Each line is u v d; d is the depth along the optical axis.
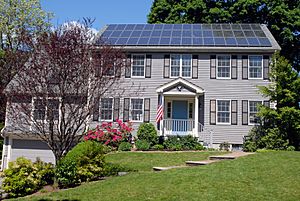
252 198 9.60
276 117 21.45
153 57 24.73
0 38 30.84
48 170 12.66
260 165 12.77
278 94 21.80
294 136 21.67
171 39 25.16
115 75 13.38
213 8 34.22
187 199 9.52
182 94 23.73
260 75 24.06
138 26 28.05
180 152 19.36
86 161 12.93
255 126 23.47
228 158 15.27
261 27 27.45
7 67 16.28
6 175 11.84
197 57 24.56
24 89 11.94
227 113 23.97
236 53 24.30
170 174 11.96
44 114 12.34
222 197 9.65
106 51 12.95
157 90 23.83
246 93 23.98
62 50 11.67
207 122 23.92
